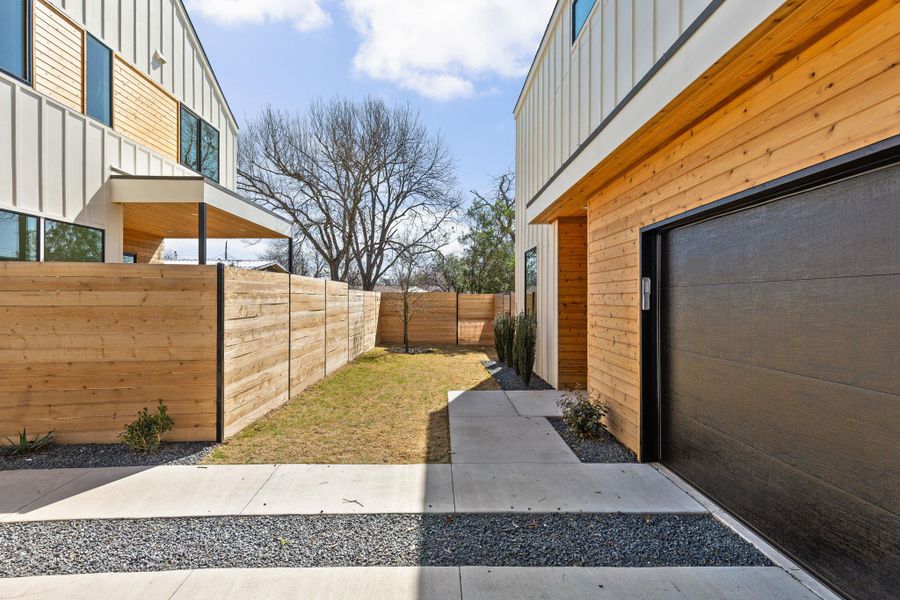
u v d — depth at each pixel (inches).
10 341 166.9
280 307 245.1
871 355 78.3
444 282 894.4
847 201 83.2
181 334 176.6
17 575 93.4
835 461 85.5
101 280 171.0
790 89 90.2
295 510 121.7
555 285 287.0
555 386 287.9
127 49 310.8
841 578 84.3
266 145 813.9
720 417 122.2
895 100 69.0
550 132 299.9
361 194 846.5
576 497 129.9
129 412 174.1
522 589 89.2
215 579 92.0
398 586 90.0
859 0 70.5
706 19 93.7
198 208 300.8
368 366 398.9
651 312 157.2
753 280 108.9
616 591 88.3
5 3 221.6
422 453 168.4
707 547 103.9
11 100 222.8
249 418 206.1
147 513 119.6
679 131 130.5
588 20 220.7
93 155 273.7
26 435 168.2
